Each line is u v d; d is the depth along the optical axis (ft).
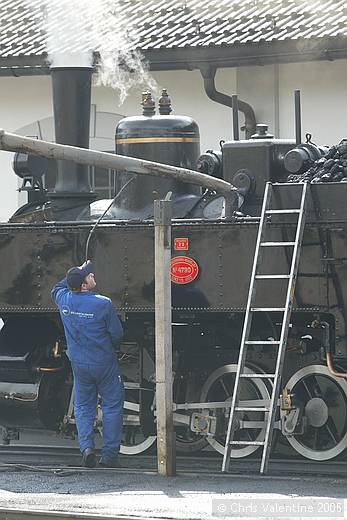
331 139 94.27
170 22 98.58
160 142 66.03
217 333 63.72
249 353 62.34
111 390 60.08
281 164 63.98
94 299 59.62
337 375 58.59
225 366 62.39
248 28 94.58
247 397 62.13
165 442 56.65
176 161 66.08
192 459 62.59
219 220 60.59
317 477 55.72
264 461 55.98
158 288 57.47
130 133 66.44
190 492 51.44
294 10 96.22
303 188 58.70
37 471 58.13
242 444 56.95
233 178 64.39
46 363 65.26
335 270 58.44
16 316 66.95
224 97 95.50
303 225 58.39
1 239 64.90
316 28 92.38
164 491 51.83
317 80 94.38
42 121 102.89
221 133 97.55
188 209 64.95
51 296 63.93
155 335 58.80
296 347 61.11
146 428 63.82
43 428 65.26
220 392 63.36
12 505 48.47
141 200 65.87
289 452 63.77
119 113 100.27
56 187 68.39
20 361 64.28
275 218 59.57
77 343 59.72
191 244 61.21
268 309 57.93
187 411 63.10
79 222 63.67
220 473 56.80
